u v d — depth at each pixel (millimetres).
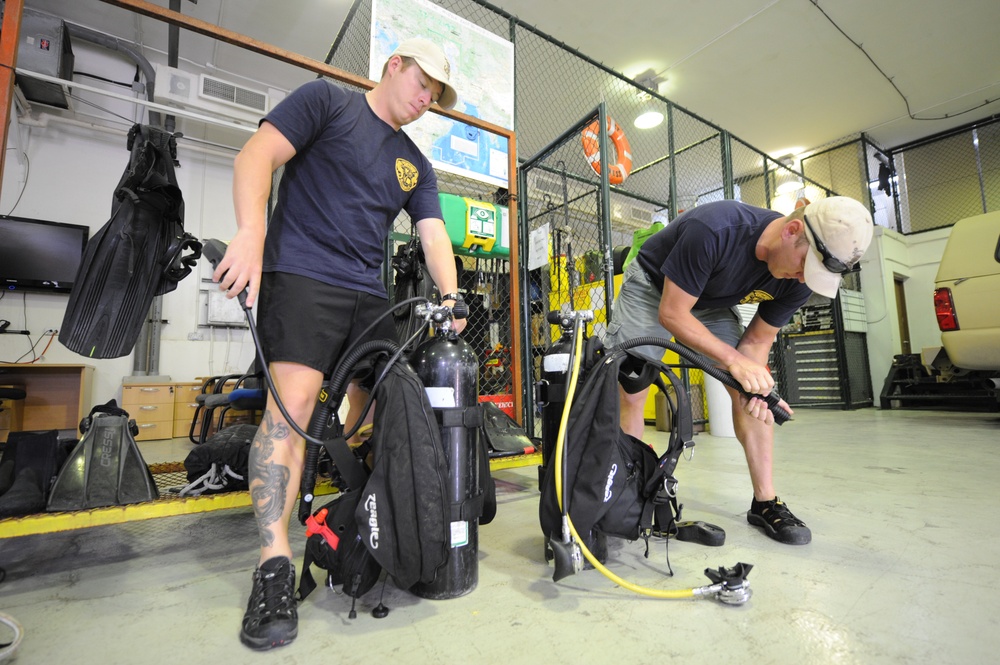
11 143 4402
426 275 2145
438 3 3840
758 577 1092
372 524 875
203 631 884
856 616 903
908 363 5652
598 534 1158
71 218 4625
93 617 941
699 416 4176
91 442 1349
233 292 881
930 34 4855
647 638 839
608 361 1105
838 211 1056
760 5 4438
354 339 1141
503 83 2992
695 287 1320
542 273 3162
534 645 820
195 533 1520
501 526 1547
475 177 2814
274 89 5594
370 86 1967
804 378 6363
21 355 4297
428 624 899
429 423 944
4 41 1270
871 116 6301
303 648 819
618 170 3439
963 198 6594
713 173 7109
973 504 1664
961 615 899
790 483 2010
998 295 3381
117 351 1248
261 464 985
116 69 4863
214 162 5410
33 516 1140
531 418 2742
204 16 4449
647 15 4496
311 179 1094
